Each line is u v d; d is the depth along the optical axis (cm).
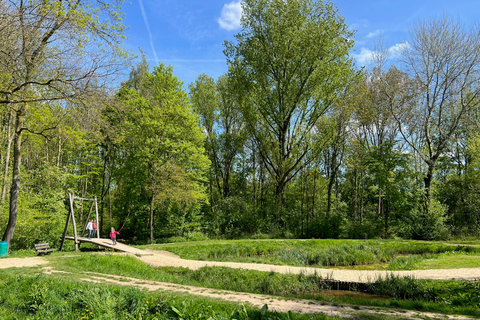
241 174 4297
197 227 2886
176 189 2489
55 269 1079
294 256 1609
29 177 2342
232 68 3066
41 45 1052
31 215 1869
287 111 3031
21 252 1530
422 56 2895
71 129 1345
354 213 3306
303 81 2883
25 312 596
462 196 2894
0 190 2056
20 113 1498
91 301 600
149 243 2519
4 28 930
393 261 1480
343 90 2992
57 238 2038
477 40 2725
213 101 3862
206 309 584
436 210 2523
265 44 2923
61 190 2248
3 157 2445
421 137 3597
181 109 2677
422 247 1855
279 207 3088
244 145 4147
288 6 2795
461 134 3644
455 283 935
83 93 1098
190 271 1269
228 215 3083
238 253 1784
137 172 2767
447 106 3164
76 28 1065
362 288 1034
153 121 2486
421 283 956
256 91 2953
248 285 1066
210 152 4000
